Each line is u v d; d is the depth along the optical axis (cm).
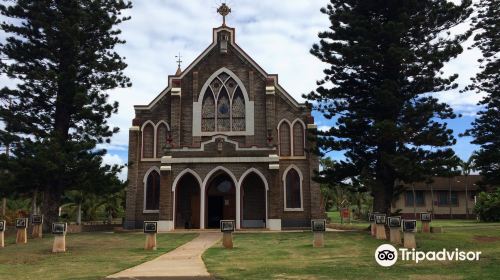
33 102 3059
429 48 2686
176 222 3459
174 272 1405
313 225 2142
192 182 3572
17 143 2855
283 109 3688
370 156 2723
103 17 3116
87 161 2909
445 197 6266
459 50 2538
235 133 3634
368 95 2806
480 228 3212
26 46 2981
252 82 3703
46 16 2988
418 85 2642
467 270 1409
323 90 2855
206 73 3750
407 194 6238
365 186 2847
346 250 1978
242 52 3762
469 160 5822
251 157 3331
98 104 3116
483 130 3244
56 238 2077
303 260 1681
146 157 3675
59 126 3056
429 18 2609
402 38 2691
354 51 2606
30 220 3030
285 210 3522
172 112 3656
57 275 1408
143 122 3731
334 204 7488
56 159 2784
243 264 1576
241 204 3341
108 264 1636
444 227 3378
